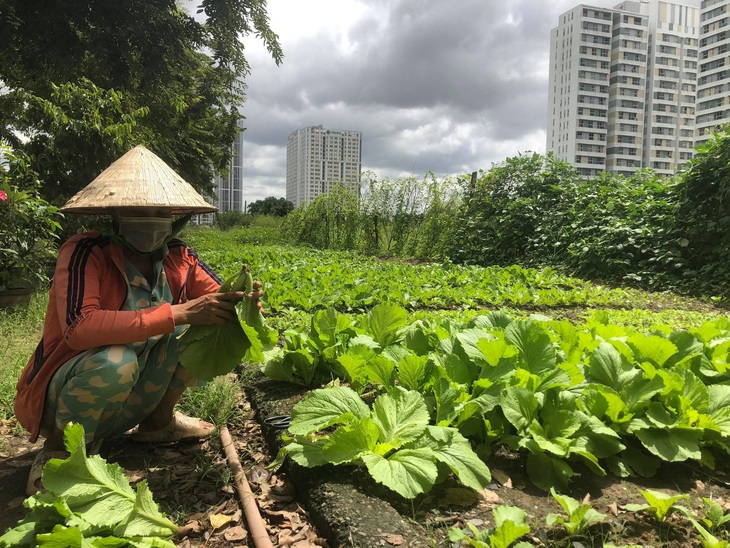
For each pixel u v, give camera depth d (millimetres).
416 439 2238
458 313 5328
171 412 2764
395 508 2027
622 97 127438
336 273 8727
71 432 1849
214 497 2305
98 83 14742
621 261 9539
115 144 9320
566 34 131375
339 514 1954
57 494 1746
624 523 1946
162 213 2504
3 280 6266
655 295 8219
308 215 22391
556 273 10430
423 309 6750
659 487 2252
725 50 101625
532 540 1828
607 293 7750
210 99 20891
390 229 18531
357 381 2953
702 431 2377
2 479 2488
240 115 23266
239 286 2350
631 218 10219
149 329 2207
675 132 131000
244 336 2365
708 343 3246
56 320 2361
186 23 14164
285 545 1955
